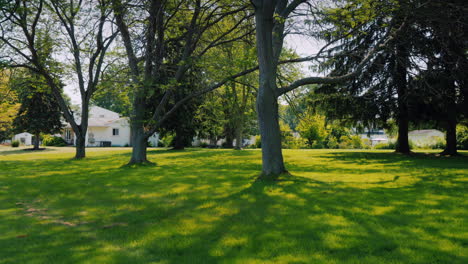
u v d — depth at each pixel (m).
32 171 13.82
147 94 14.76
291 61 11.47
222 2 14.26
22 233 4.72
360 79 20.08
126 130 51.03
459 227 4.68
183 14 15.80
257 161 17.42
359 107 20.94
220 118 27.02
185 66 14.98
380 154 21.78
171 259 3.65
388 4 11.27
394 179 9.77
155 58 14.72
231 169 13.41
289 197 7.01
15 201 7.16
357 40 18.61
